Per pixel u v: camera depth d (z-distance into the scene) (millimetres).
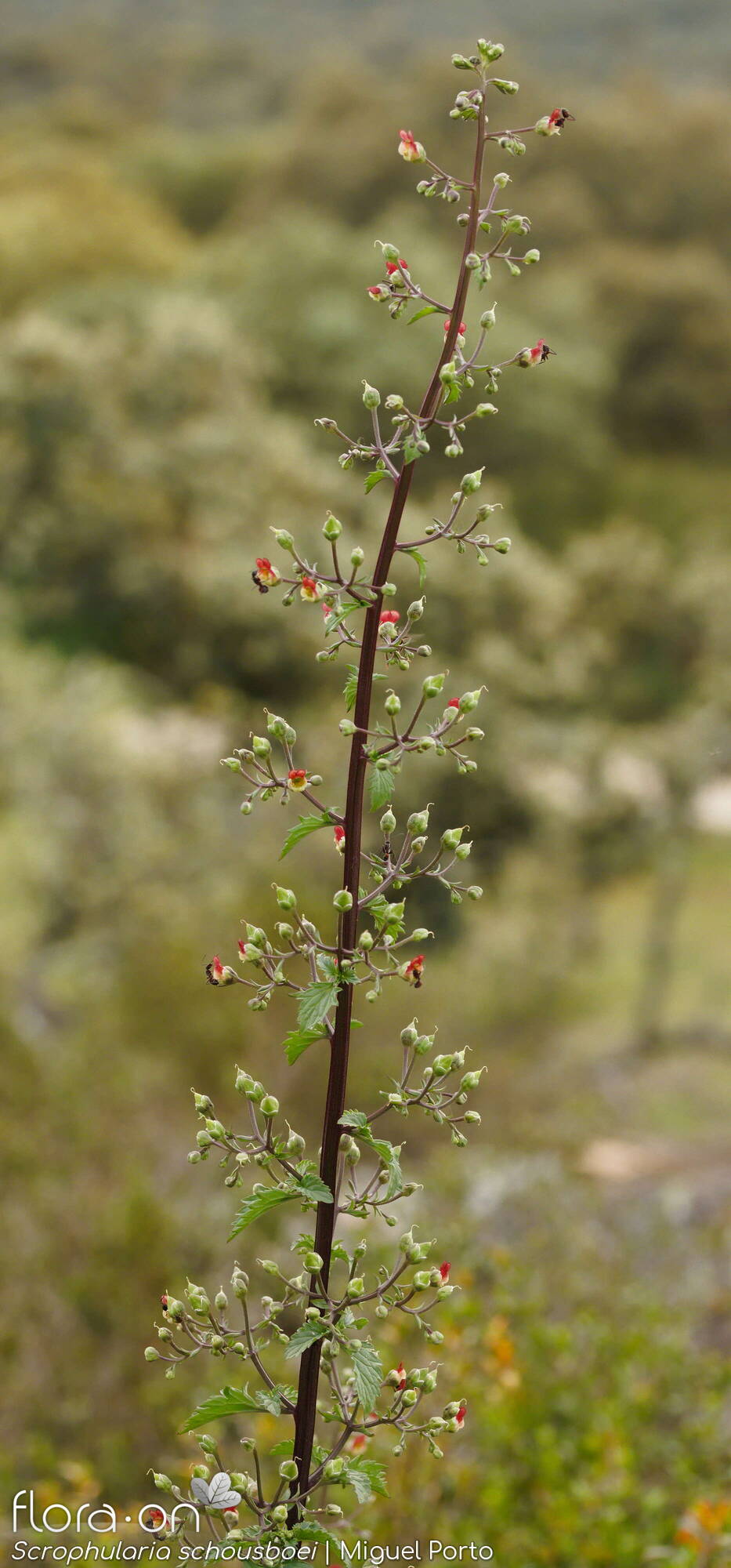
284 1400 1536
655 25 112500
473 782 19094
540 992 15492
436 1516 3064
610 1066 14195
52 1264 4859
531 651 22078
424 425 1447
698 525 39750
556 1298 4691
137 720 20000
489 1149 6797
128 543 24938
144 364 27656
